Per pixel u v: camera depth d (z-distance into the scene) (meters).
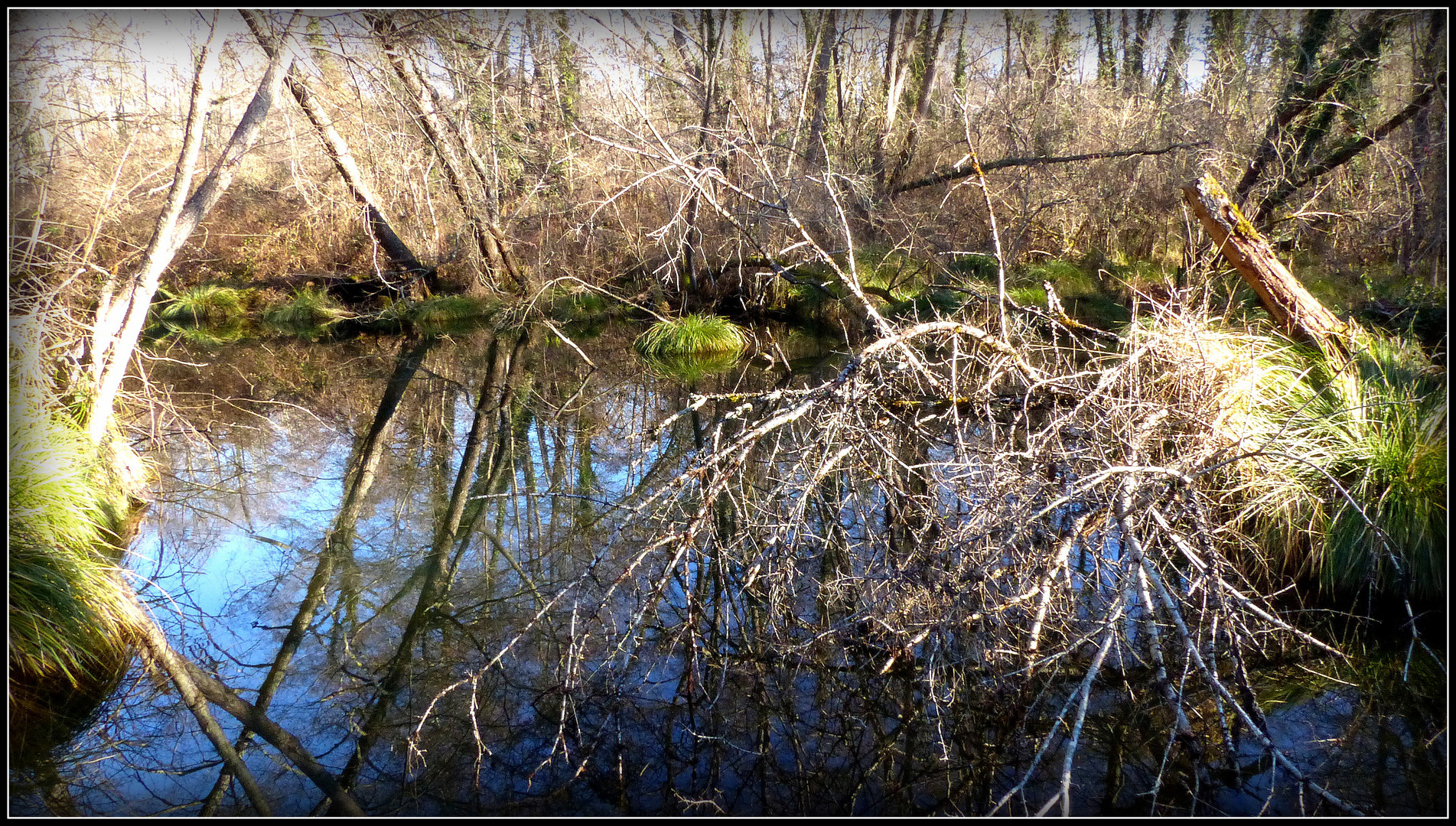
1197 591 3.89
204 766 3.50
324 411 9.45
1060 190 12.84
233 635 4.65
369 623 4.77
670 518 5.65
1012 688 3.50
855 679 3.95
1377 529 3.91
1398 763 3.25
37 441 4.52
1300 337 5.44
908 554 4.11
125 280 6.18
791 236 11.55
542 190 12.74
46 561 4.08
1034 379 4.72
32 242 5.07
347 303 14.85
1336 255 9.68
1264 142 9.31
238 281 15.17
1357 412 4.57
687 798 3.22
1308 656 3.96
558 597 3.80
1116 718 3.56
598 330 13.16
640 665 4.14
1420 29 8.84
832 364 10.34
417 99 10.52
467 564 5.53
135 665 4.27
